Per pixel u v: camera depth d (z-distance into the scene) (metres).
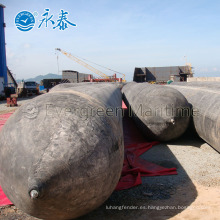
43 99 2.43
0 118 9.26
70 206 1.94
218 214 2.56
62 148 1.91
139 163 4.05
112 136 2.26
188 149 4.73
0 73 20.66
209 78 12.60
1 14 20.58
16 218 2.58
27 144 1.93
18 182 1.87
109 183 2.13
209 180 3.37
